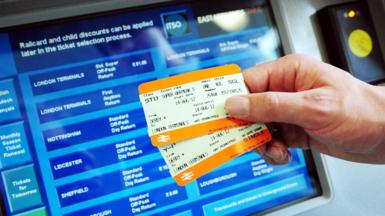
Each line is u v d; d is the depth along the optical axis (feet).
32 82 2.71
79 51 2.82
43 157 2.67
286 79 2.56
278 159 2.65
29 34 2.73
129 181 2.80
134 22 2.96
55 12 2.75
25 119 2.67
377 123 2.40
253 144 2.27
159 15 3.03
